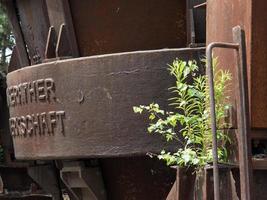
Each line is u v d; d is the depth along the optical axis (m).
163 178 6.57
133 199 6.73
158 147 5.92
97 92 6.14
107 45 6.84
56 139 6.44
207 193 4.45
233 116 4.61
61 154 6.39
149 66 6.00
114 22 6.81
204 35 6.61
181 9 6.81
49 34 6.92
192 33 6.49
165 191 6.60
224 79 4.68
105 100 6.11
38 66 6.59
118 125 6.06
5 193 10.11
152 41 6.83
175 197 4.95
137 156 6.22
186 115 4.96
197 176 4.68
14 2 8.16
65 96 6.33
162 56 5.99
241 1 4.72
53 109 6.45
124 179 6.71
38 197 9.90
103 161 6.77
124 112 6.04
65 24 6.77
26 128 6.86
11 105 7.23
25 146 6.92
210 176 4.47
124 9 6.80
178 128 5.71
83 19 6.82
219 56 4.93
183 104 4.90
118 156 6.06
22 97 6.89
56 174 8.26
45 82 6.50
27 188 10.10
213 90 4.23
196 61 5.96
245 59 4.34
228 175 4.48
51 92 6.46
